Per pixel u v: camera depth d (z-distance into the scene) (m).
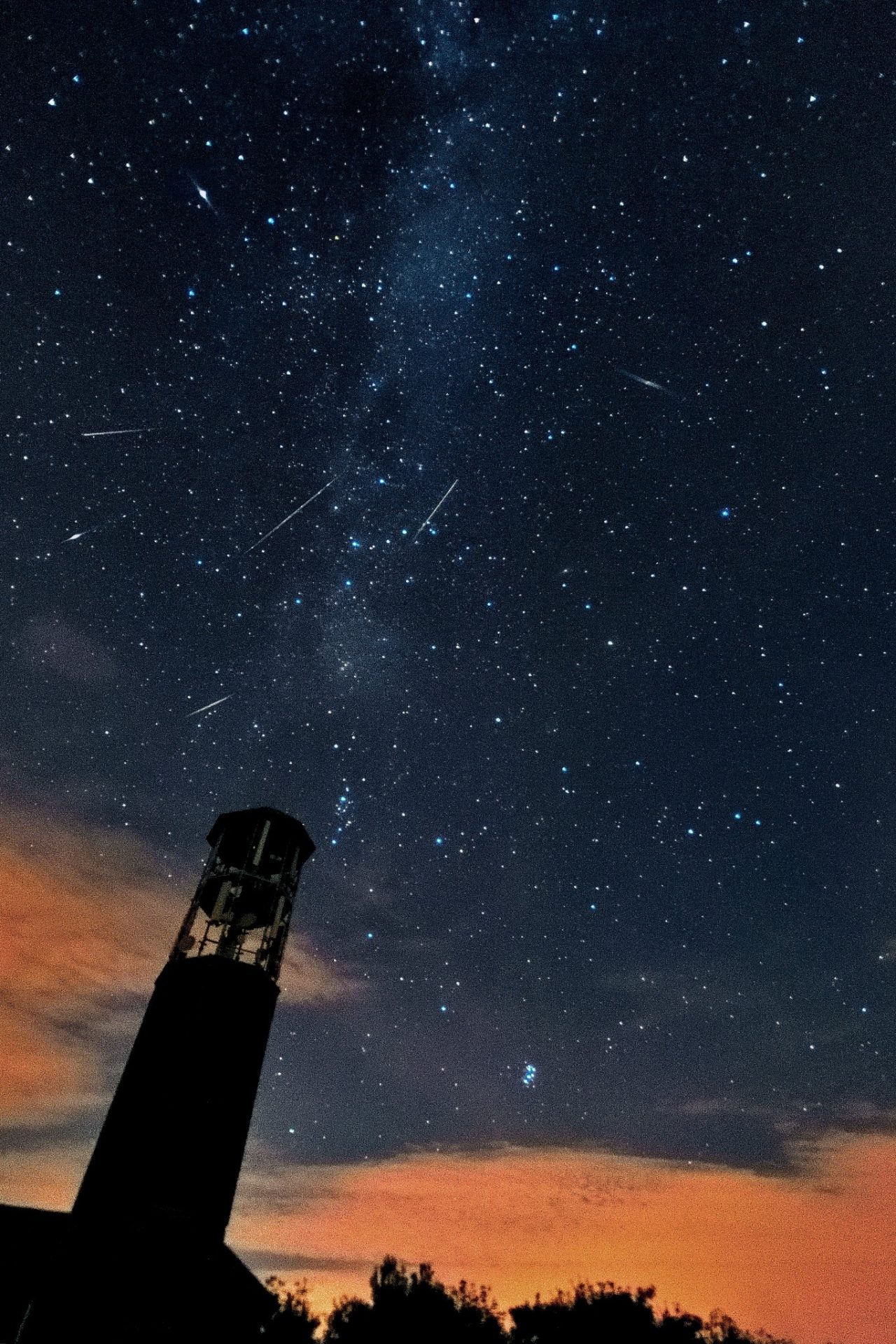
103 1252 11.88
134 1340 11.29
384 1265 24.06
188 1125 13.30
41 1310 11.23
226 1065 14.02
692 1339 23.84
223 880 16.55
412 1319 22.52
